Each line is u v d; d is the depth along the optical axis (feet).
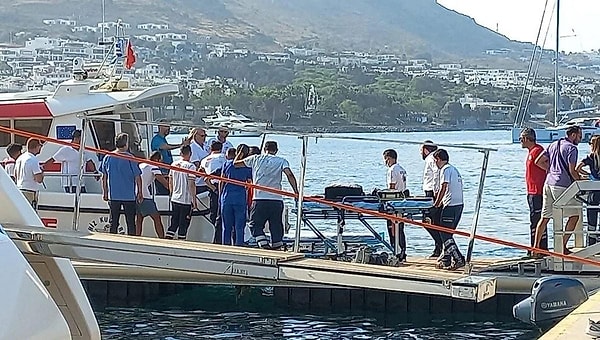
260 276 22.81
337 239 34.99
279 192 27.71
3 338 12.73
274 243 34.60
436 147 35.58
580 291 28.53
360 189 35.22
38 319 13.69
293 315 37.76
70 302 17.81
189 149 36.78
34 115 39.29
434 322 36.65
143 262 22.61
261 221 34.42
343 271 22.49
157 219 36.88
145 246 22.59
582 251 34.47
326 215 34.65
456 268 33.27
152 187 36.96
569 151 34.14
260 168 34.40
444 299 37.58
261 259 22.80
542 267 34.88
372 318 37.27
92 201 37.24
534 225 35.99
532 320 28.60
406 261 35.14
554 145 34.65
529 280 34.45
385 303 37.99
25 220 18.43
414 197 35.45
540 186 35.73
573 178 34.22
